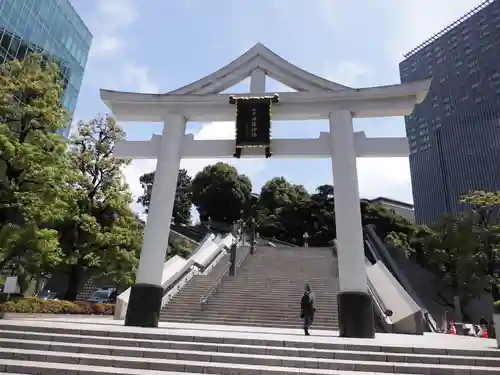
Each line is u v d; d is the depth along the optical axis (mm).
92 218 20375
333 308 17047
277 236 51156
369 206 43750
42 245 15844
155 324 11664
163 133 13680
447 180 67000
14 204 13875
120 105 14227
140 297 11766
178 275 20328
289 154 13211
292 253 29891
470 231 27922
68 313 18719
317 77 13828
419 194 71125
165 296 18500
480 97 66375
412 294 24250
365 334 10906
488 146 62812
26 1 30578
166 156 13344
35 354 7523
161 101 14039
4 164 14625
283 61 14219
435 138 71188
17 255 16328
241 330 12117
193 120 14297
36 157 14680
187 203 60188
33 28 31688
